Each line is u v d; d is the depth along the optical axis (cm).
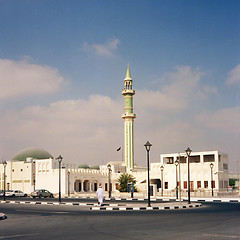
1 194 7438
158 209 3431
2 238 1569
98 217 2547
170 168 9669
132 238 1534
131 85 11406
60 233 1714
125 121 11144
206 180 9081
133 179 9488
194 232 1712
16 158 11138
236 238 1522
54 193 8900
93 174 9544
